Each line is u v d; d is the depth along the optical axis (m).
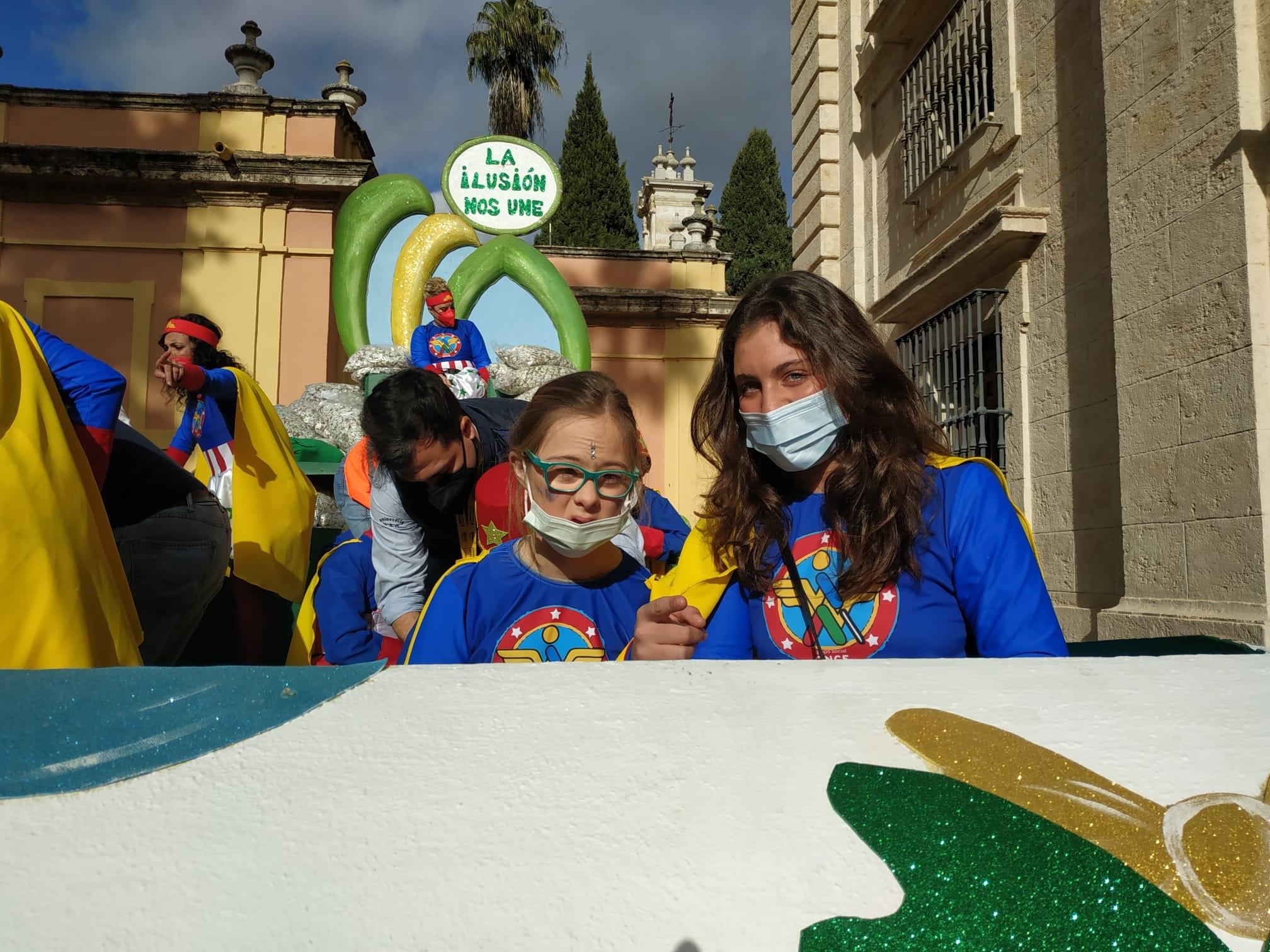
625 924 0.61
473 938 0.60
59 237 9.55
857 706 0.83
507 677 0.86
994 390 6.31
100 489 1.97
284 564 3.04
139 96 9.65
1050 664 0.93
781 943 0.61
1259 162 3.86
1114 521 4.95
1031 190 5.82
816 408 1.45
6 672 0.83
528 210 7.82
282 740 0.76
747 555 1.51
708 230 12.58
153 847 0.66
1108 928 0.64
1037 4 5.80
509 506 2.08
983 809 0.71
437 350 5.88
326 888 0.63
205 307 9.55
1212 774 0.76
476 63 15.24
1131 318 4.52
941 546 1.42
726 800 0.71
